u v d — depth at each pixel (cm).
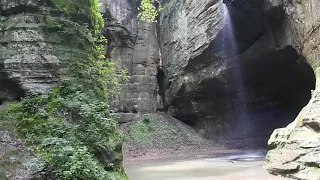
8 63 900
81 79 941
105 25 2719
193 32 2356
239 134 2464
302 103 2081
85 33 1044
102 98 1001
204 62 2320
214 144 2452
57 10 991
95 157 767
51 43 940
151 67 2947
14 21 943
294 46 1509
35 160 636
